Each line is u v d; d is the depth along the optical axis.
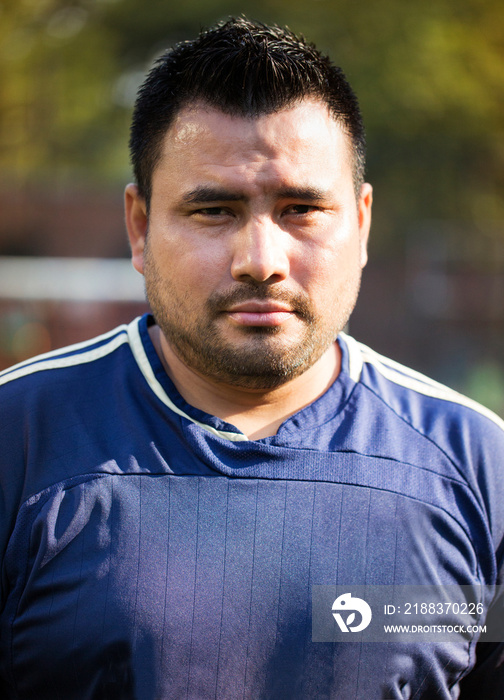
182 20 12.70
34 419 1.14
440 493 1.13
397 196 11.67
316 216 1.09
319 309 1.09
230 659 1.02
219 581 1.04
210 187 1.05
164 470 1.08
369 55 11.27
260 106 1.05
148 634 1.01
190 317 1.09
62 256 6.79
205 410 1.18
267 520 1.07
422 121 11.27
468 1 11.84
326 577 1.06
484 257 9.80
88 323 5.54
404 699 1.08
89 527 1.06
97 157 13.23
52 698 1.05
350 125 1.17
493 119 11.49
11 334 5.34
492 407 7.71
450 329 9.41
